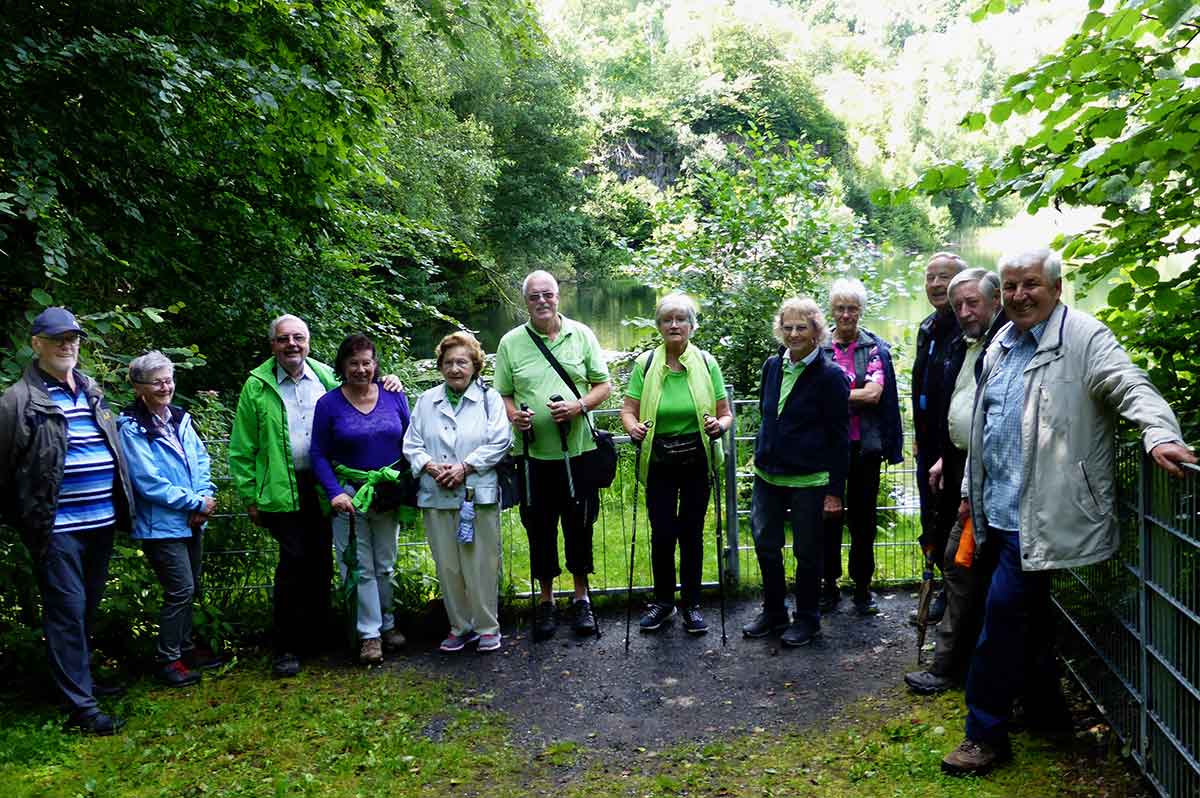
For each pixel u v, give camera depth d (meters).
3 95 5.09
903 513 6.08
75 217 5.27
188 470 4.32
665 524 4.80
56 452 3.73
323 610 4.79
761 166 9.02
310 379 4.68
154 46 5.10
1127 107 3.10
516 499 4.69
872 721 3.73
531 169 30.08
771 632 4.77
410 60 15.56
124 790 3.37
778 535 4.66
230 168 6.58
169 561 4.25
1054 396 3.02
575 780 3.38
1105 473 3.00
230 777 3.46
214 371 7.04
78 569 3.87
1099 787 3.07
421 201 17.98
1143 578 2.99
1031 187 3.17
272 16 6.17
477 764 3.53
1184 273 3.25
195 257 6.66
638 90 47.38
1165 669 2.85
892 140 58.88
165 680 4.30
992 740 3.25
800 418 4.50
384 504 4.50
